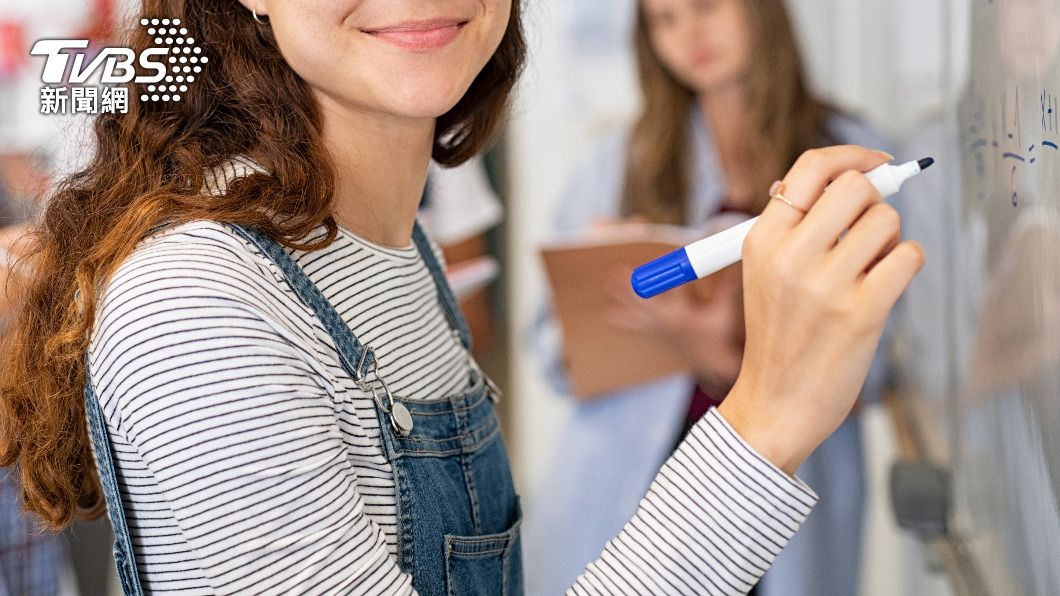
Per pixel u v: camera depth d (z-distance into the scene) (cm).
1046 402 65
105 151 79
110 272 65
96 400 67
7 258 81
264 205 69
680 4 181
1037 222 65
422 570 71
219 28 76
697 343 184
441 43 72
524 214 226
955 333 106
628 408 196
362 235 79
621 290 182
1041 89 62
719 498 63
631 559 65
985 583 95
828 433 64
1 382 77
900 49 143
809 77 182
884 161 63
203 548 60
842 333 60
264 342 62
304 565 61
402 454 72
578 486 202
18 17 213
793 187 62
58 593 153
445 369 83
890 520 192
